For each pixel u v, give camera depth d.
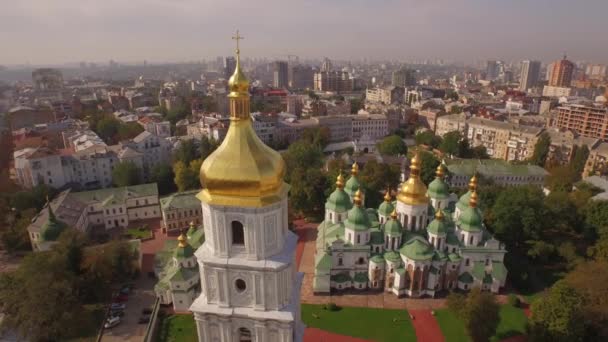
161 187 159.62
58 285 78.00
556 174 161.00
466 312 74.50
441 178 108.31
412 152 198.75
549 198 121.88
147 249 117.19
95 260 90.81
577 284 79.12
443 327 82.31
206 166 36.88
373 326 82.56
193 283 89.25
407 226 95.19
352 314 86.12
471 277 92.50
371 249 94.31
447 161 176.25
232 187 36.19
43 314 75.44
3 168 176.88
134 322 84.19
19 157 156.00
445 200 107.19
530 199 112.12
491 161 176.75
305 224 131.62
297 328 44.91
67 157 155.00
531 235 108.81
